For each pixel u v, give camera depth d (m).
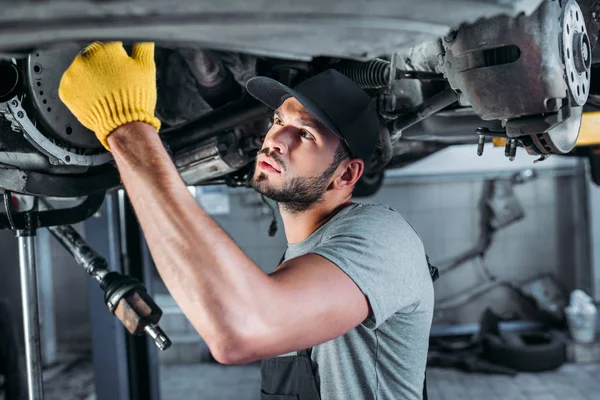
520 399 4.62
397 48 0.64
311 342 0.80
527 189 5.92
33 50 0.63
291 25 0.55
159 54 1.65
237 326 0.74
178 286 0.75
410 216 5.96
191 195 0.81
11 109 1.01
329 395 1.05
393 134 1.55
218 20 0.53
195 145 1.55
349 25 0.55
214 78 1.55
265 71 1.49
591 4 1.12
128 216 2.74
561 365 5.29
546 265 5.95
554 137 1.08
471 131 2.13
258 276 0.77
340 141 1.07
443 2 0.55
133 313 1.21
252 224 5.97
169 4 0.50
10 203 1.24
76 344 6.01
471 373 5.21
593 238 5.66
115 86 0.85
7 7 0.49
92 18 0.51
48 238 5.89
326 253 0.87
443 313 6.00
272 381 1.14
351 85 1.12
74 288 6.00
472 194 5.90
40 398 1.33
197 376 5.45
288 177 1.05
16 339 3.34
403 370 1.04
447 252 5.96
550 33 0.91
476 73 0.97
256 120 1.51
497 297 5.98
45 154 1.15
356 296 0.85
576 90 0.98
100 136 0.86
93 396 4.77
